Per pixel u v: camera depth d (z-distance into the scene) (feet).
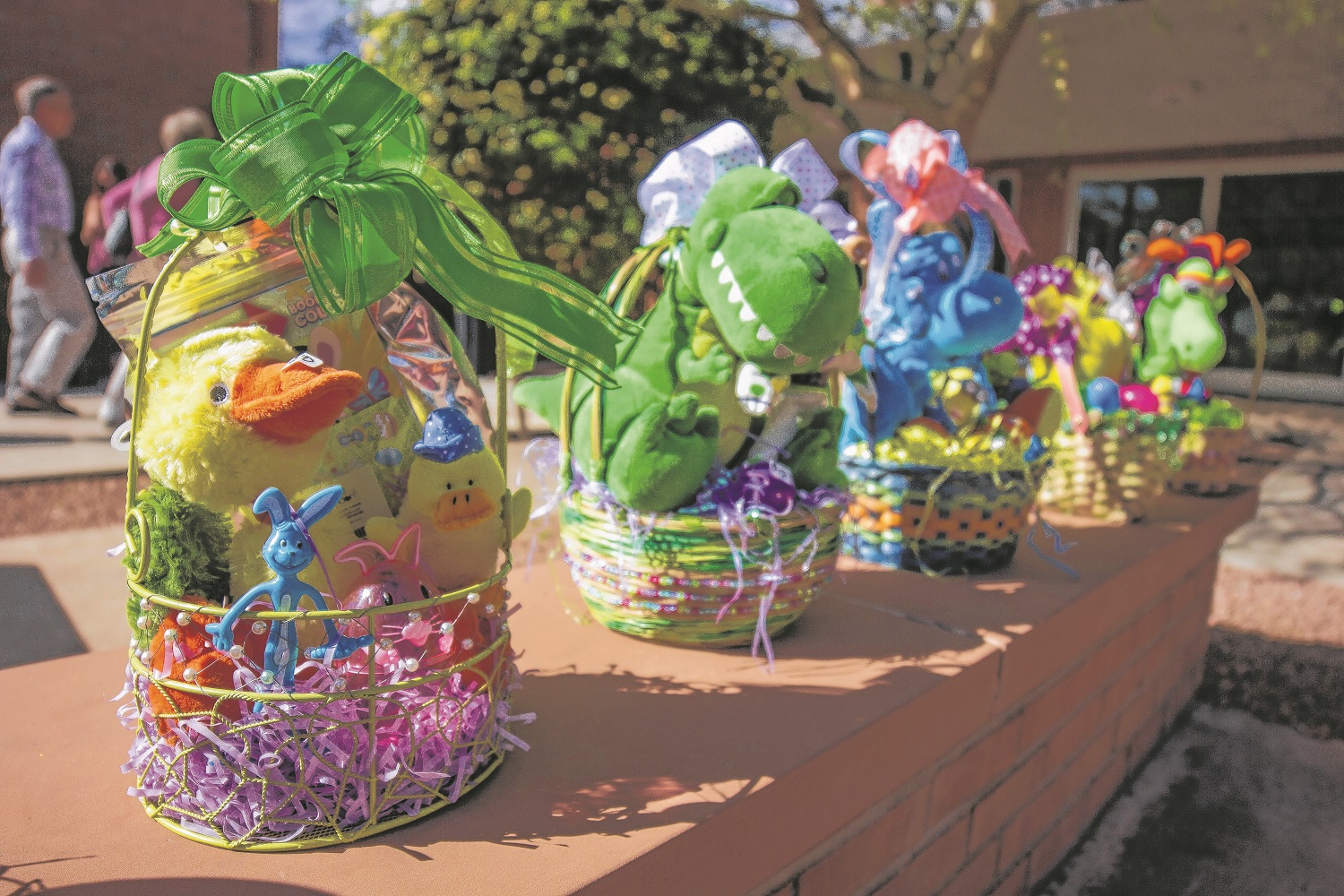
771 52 12.41
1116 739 6.71
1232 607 10.96
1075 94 27.20
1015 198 29.04
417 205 2.69
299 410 2.51
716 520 4.00
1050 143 27.84
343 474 2.99
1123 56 26.22
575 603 5.13
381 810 2.71
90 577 9.02
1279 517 15.12
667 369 4.22
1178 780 7.20
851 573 5.74
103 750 3.29
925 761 4.06
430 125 10.73
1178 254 8.06
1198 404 8.36
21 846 2.65
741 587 4.06
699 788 3.07
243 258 2.85
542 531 5.35
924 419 5.84
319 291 2.51
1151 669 7.22
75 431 14.99
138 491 2.79
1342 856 6.21
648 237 4.62
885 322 5.85
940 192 5.31
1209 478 8.30
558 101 10.48
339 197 2.46
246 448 2.59
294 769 2.62
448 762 2.83
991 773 4.87
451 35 10.68
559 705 3.76
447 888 2.46
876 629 4.75
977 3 18.12
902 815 4.16
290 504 2.69
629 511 4.10
